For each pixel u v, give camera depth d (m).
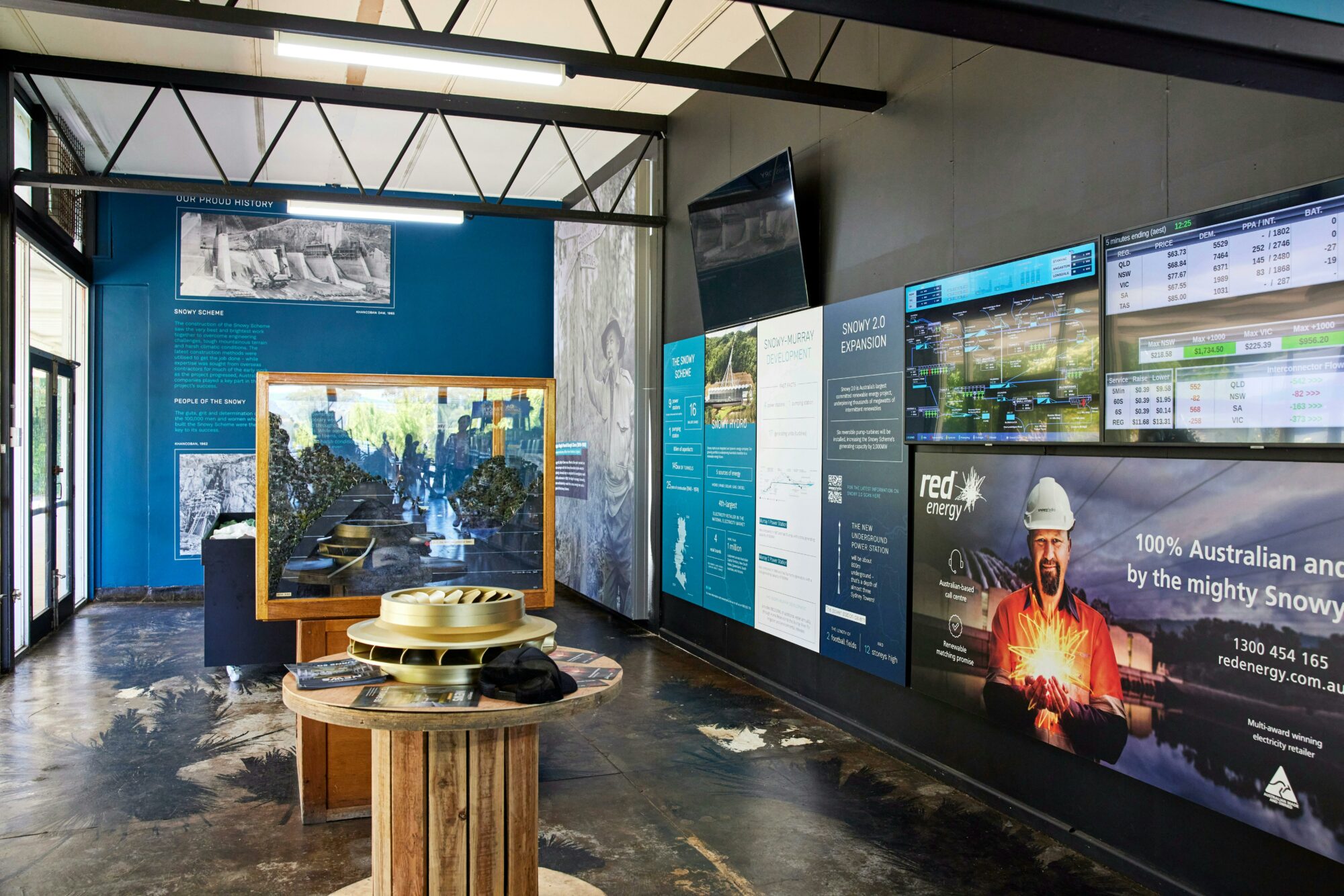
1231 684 2.92
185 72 6.69
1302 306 2.67
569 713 2.39
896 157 4.70
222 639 6.12
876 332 4.73
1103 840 3.49
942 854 3.57
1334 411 2.59
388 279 10.45
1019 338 3.75
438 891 2.43
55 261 8.10
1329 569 2.64
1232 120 2.96
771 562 5.81
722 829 3.82
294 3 5.63
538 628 2.70
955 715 4.30
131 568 9.63
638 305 8.03
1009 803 3.93
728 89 4.67
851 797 4.16
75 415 8.97
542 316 10.98
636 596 8.07
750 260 5.90
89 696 5.80
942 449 4.29
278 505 3.73
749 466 6.09
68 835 3.70
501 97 7.30
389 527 3.84
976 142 4.13
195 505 9.76
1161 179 3.21
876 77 4.89
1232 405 2.88
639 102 7.40
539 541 3.95
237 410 9.90
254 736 5.00
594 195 9.51
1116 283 3.29
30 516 7.10
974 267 4.00
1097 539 3.42
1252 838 2.93
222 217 9.91
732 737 5.04
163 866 3.43
